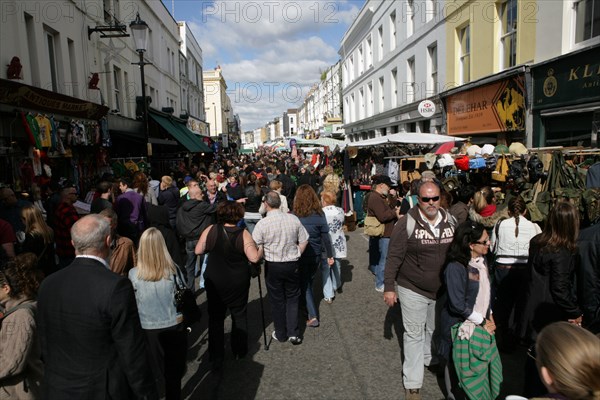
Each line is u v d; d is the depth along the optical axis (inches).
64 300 94.4
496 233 190.5
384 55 877.8
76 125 342.3
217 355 173.9
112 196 288.8
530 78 405.7
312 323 219.6
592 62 330.0
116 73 574.2
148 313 145.0
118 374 95.7
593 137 328.2
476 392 126.3
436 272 149.0
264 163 906.7
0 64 298.0
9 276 120.2
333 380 167.8
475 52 525.3
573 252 136.5
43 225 209.5
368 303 250.4
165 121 712.4
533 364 119.3
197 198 274.2
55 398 94.0
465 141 418.3
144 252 146.9
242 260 178.7
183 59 1123.9
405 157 443.2
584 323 138.1
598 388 64.8
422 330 152.5
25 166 286.7
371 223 261.7
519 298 163.5
